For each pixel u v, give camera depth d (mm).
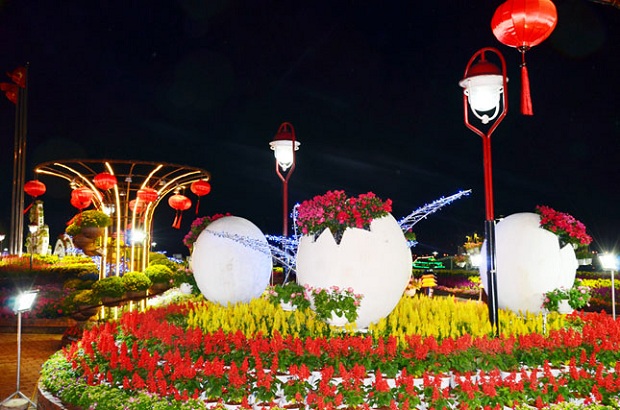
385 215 7715
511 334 7340
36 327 14586
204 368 6504
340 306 7074
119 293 12273
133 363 7270
